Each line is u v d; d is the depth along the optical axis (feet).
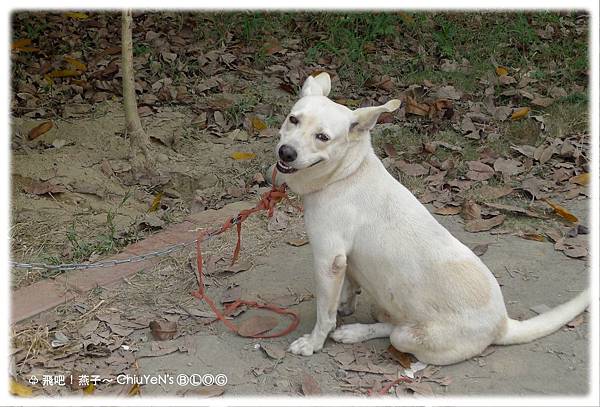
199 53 14.56
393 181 8.86
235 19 15.71
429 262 8.62
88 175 11.24
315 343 8.91
